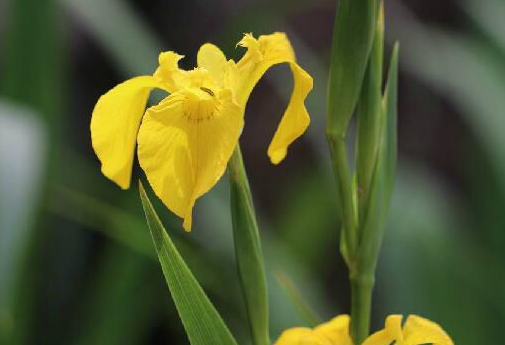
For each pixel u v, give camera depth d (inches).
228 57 56.9
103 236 65.1
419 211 52.6
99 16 54.4
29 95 50.2
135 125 30.4
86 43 75.2
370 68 31.3
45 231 58.5
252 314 30.7
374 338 30.3
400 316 30.2
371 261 31.6
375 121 31.4
